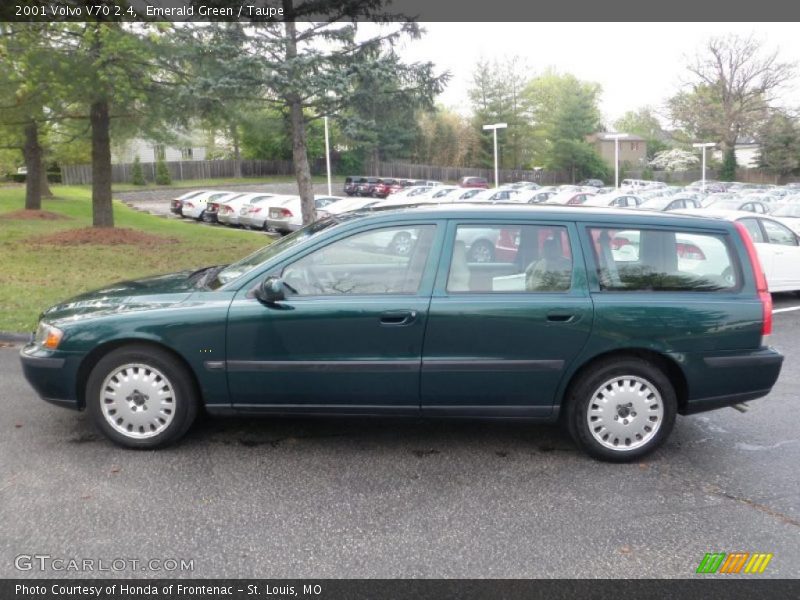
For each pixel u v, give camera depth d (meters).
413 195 38.75
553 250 4.78
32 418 5.44
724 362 4.80
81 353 4.73
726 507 4.20
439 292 4.67
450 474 4.60
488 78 66.94
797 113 64.31
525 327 4.65
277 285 4.55
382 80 14.66
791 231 11.99
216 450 4.90
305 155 16.14
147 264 14.25
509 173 68.19
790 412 5.97
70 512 3.96
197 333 4.66
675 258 4.87
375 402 4.74
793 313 10.92
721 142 66.50
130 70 15.61
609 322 4.68
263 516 3.97
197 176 60.78
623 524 3.96
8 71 13.97
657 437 4.82
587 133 70.50
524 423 5.34
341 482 4.44
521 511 4.10
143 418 4.80
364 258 4.77
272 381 4.70
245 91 14.40
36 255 14.79
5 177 48.72
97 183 19.28
